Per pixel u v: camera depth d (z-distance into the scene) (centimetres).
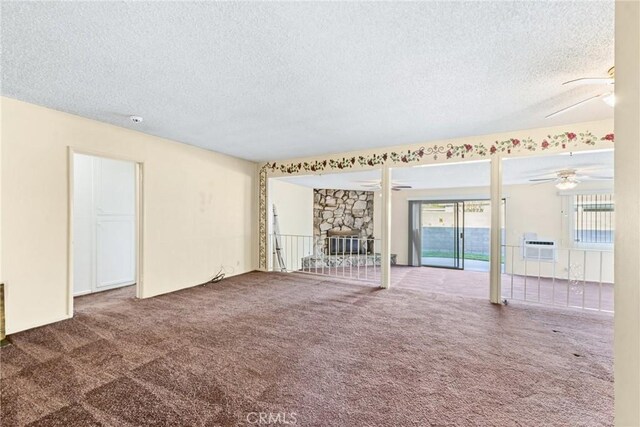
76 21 166
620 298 67
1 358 235
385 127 359
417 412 175
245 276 548
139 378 208
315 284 492
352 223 914
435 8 154
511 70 218
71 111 312
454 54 198
